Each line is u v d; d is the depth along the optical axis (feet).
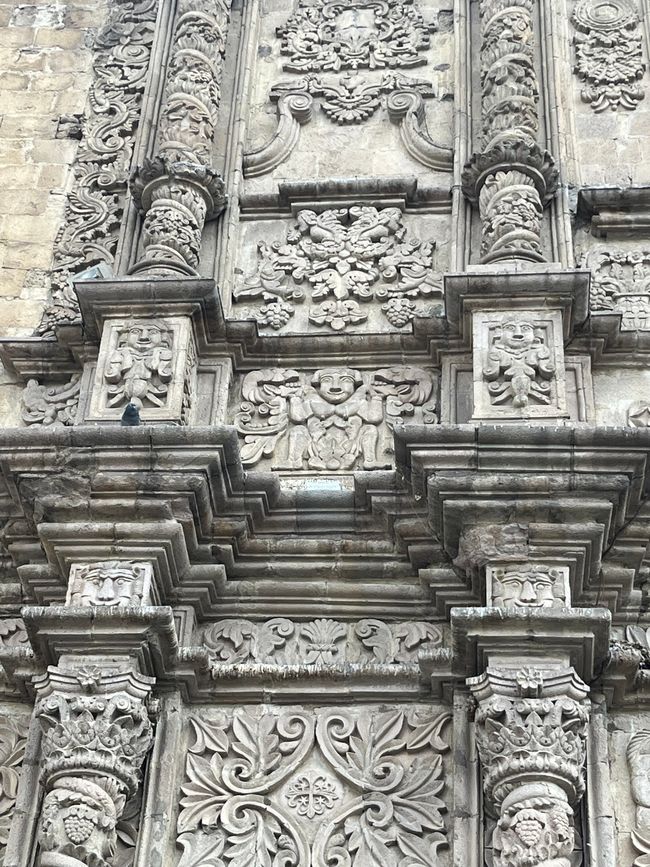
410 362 39.01
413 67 45.19
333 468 37.55
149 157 42.29
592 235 41.39
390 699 33.73
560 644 31.99
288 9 46.91
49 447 34.94
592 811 31.73
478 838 31.37
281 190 41.98
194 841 32.19
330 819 32.35
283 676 33.73
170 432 34.78
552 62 43.73
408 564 35.45
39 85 45.93
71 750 31.32
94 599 33.45
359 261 41.09
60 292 41.63
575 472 33.96
